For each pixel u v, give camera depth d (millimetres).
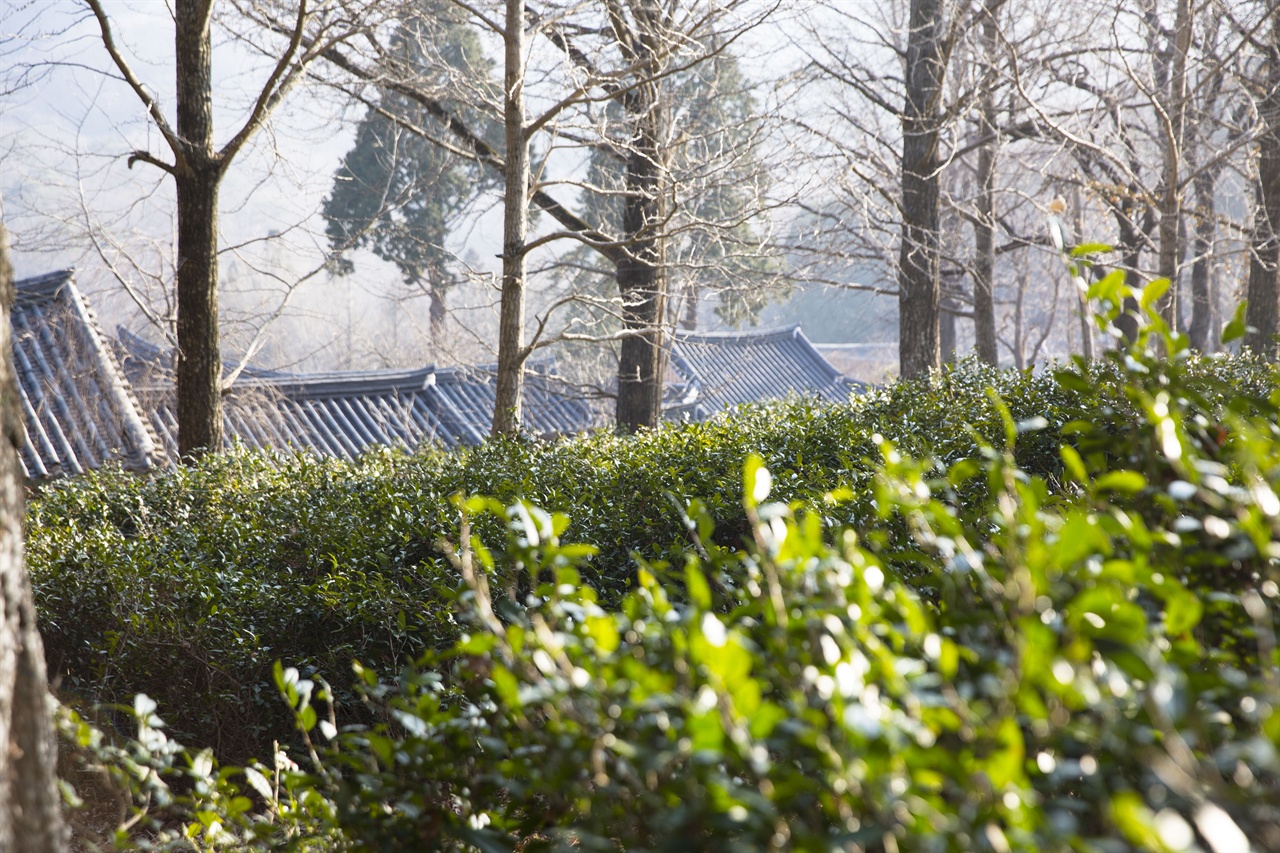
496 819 2154
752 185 12312
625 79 12609
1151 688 1226
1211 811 1021
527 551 1882
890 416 7371
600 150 13812
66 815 3752
